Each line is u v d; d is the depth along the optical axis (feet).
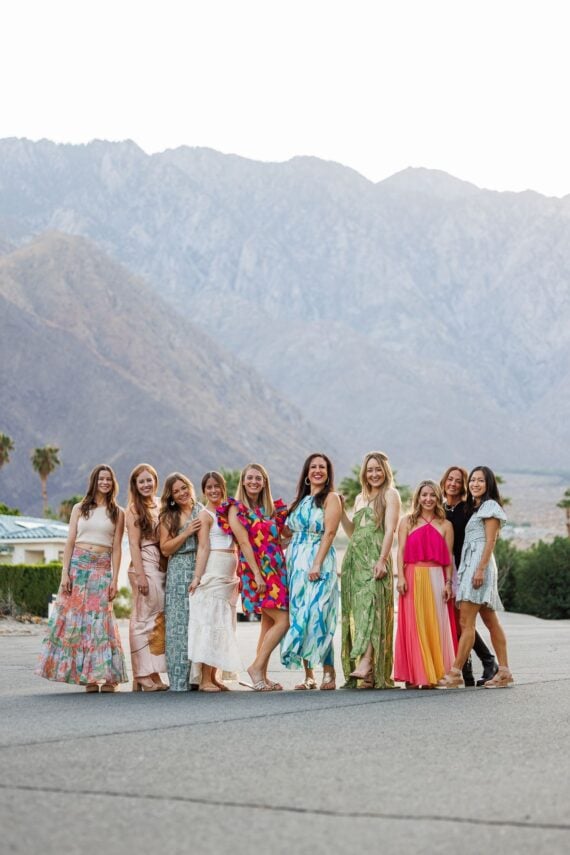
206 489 42.09
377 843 18.37
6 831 18.97
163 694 40.06
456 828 19.27
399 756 25.64
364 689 41.04
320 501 41.24
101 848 18.01
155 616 42.22
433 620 41.24
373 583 41.16
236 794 21.70
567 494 499.10
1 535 210.79
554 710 33.71
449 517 42.91
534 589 232.12
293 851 17.89
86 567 41.75
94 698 38.83
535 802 21.07
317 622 40.81
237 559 41.91
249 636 102.47
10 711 34.53
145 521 42.01
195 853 17.76
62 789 22.12
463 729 29.73
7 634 108.37
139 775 23.45
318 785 22.48
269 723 30.89
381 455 42.01
